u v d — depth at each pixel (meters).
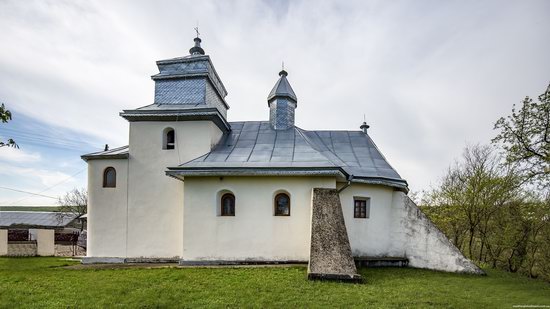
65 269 12.02
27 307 7.60
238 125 16.88
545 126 13.04
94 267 12.52
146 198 14.13
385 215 14.38
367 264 13.29
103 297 8.30
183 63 15.92
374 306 7.88
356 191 14.02
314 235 10.74
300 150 14.04
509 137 14.05
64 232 30.72
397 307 7.90
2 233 20.17
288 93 16.52
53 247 20.88
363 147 16.69
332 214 11.31
